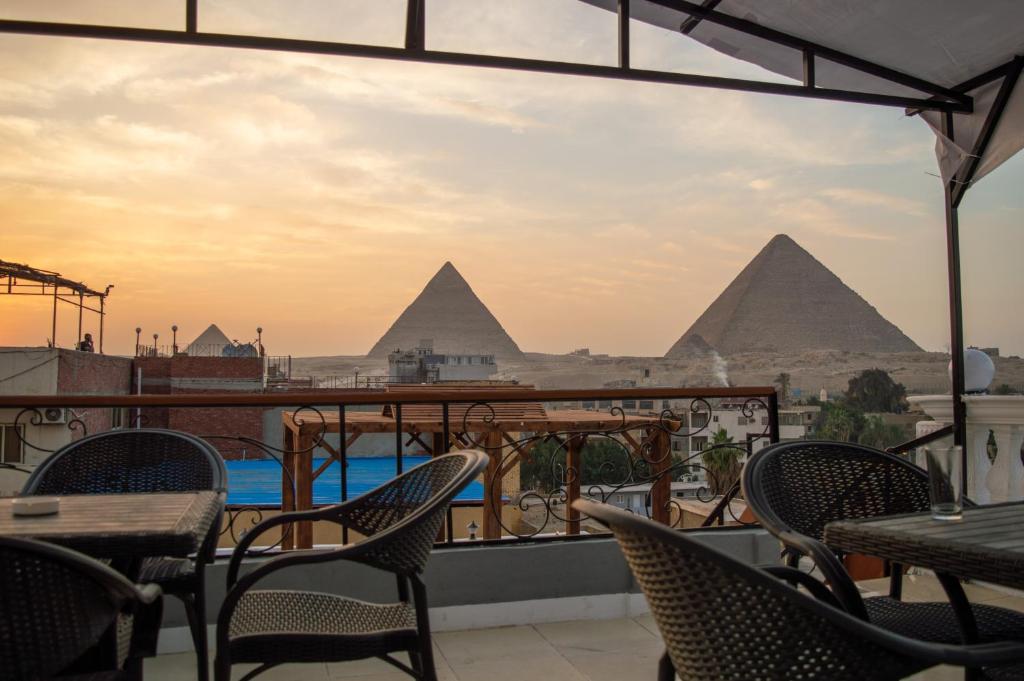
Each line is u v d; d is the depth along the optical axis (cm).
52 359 2228
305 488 790
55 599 145
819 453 255
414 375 8831
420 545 207
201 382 3319
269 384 3816
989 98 461
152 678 303
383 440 2142
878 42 442
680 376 7831
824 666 133
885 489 256
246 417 2989
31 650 145
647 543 141
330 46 384
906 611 218
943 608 220
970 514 201
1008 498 451
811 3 418
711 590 136
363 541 200
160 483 283
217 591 333
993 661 129
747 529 405
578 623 367
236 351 3544
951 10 409
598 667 314
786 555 374
